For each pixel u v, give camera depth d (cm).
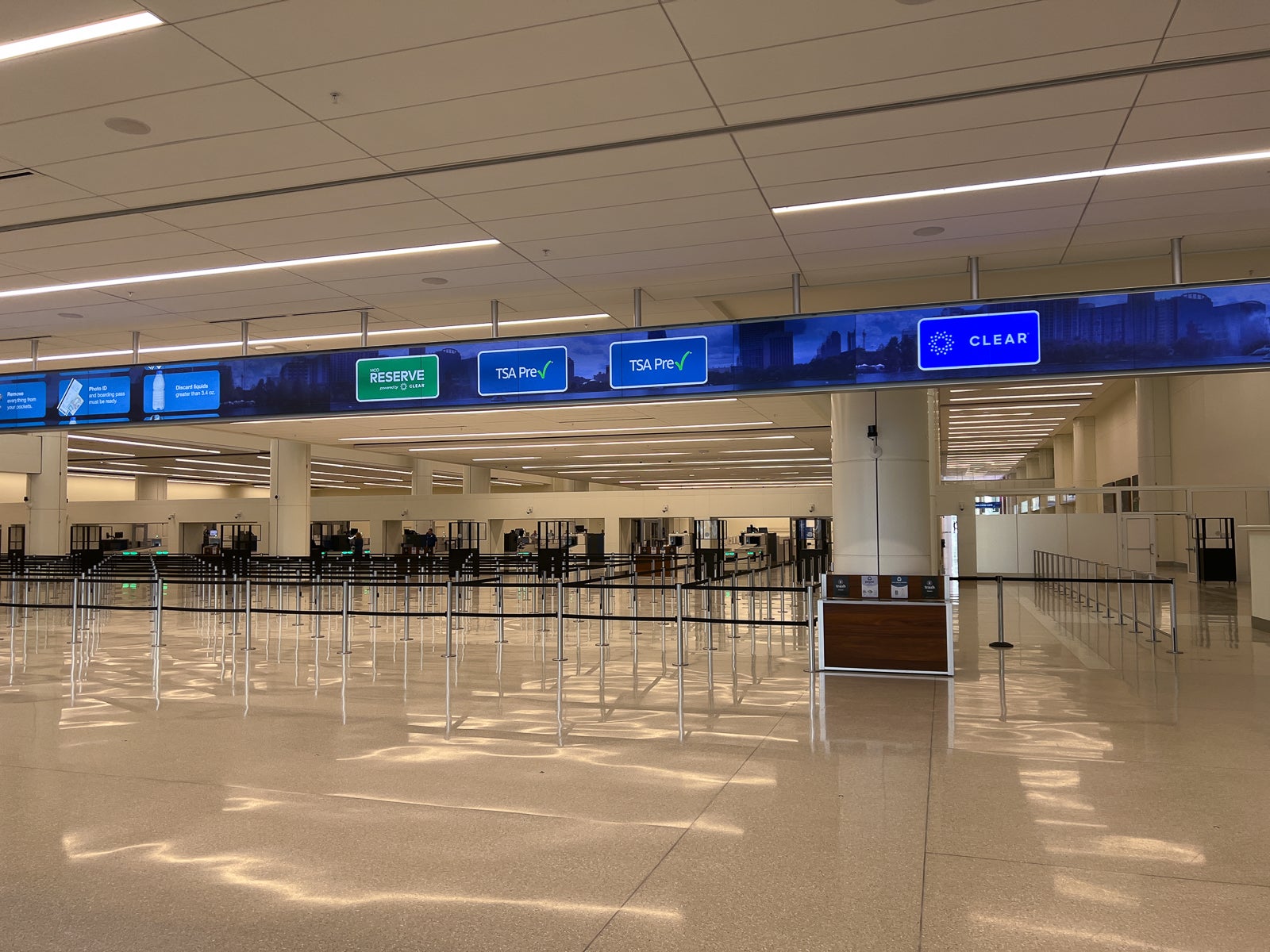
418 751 684
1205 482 2811
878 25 482
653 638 1439
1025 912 400
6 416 1160
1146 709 822
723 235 826
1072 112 584
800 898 416
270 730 759
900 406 1180
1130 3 462
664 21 476
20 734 748
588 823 521
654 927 388
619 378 948
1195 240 850
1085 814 530
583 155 648
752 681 997
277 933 385
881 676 1008
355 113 580
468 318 1158
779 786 588
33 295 1016
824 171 680
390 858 470
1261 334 776
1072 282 1002
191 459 3788
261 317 1134
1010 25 483
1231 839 487
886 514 1171
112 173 673
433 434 2650
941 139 624
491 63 518
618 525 3275
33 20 464
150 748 698
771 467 4166
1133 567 2561
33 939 380
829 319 891
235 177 683
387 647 1313
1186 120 595
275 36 487
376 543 3538
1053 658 1144
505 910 406
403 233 815
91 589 1864
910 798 561
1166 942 371
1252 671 1034
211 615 1825
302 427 2461
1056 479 4891
